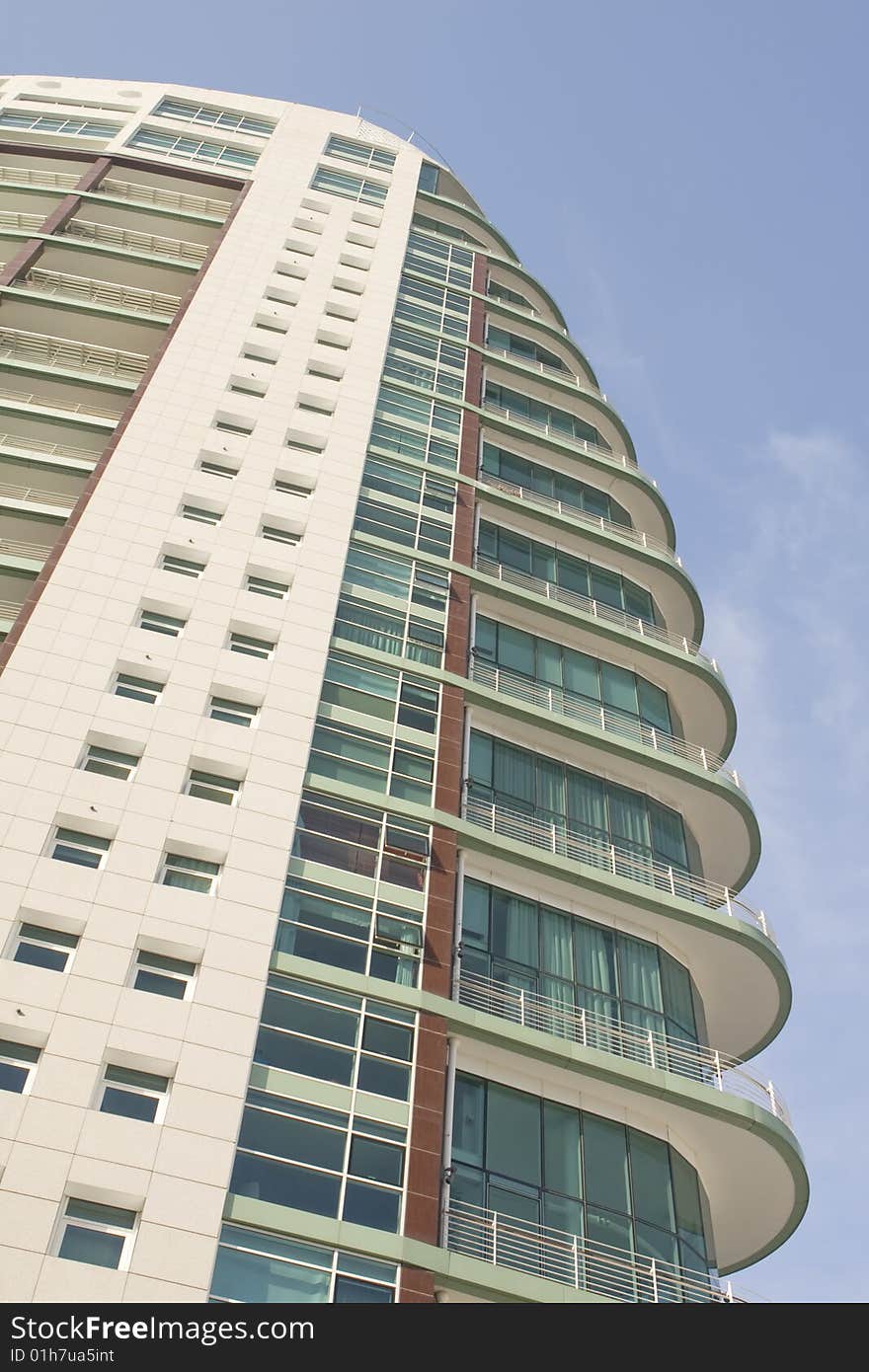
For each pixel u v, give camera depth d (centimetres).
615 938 3744
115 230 5747
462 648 4256
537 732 4144
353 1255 2669
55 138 6391
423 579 4391
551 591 4838
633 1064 3294
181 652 3641
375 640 4081
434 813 3622
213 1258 2522
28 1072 2686
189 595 3825
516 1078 3234
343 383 5050
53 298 5097
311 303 5472
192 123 6781
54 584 3684
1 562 3928
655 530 5734
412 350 5562
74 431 4556
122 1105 2700
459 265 6438
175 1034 2814
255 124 6956
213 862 3212
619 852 4006
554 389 5909
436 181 7025
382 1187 2808
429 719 3916
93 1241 2486
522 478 5369
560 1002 3481
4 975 2789
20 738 3253
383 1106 2939
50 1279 2386
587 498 5525
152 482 4162
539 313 6675
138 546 3912
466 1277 2711
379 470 4734
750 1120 3325
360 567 4272
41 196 5903
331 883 3303
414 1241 2731
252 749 3472
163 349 4781
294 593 4003
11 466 4350
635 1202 3156
